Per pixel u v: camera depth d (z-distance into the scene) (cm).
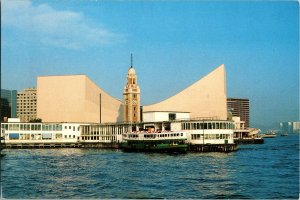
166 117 18800
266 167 10725
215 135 15950
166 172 9831
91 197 7300
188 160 12519
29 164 11556
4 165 11306
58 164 11550
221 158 13188
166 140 15525
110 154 15150
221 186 8138
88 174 9594
